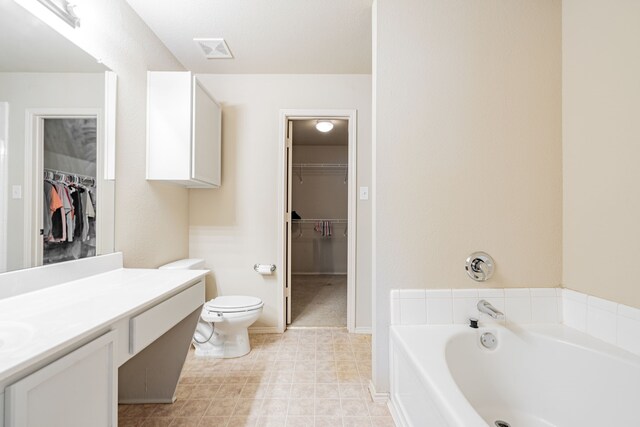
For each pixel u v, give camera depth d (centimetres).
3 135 95
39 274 108
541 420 125
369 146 235
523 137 146
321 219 475
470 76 147
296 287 387
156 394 146
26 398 58
